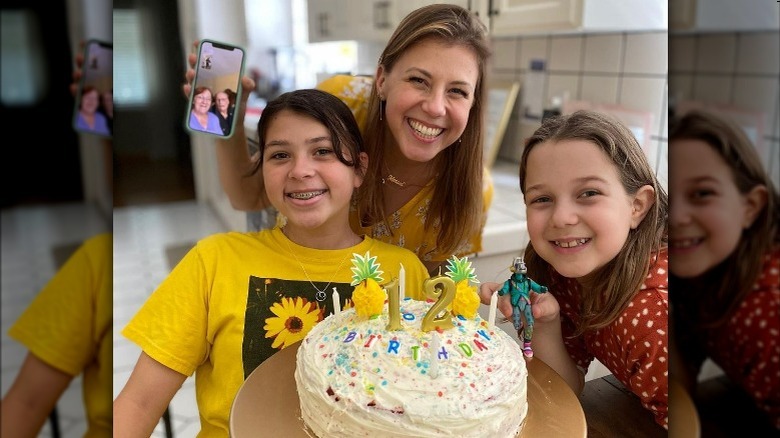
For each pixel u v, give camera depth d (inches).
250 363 35.5
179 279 36.3
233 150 37.4
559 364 37.1
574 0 44.7
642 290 35.0
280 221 38.9
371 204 38.8
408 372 27.4
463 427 26.4
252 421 29.1
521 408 29.3
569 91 54.4
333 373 28.0
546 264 37.9
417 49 34.3
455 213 39.1
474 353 28.9
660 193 34.7
